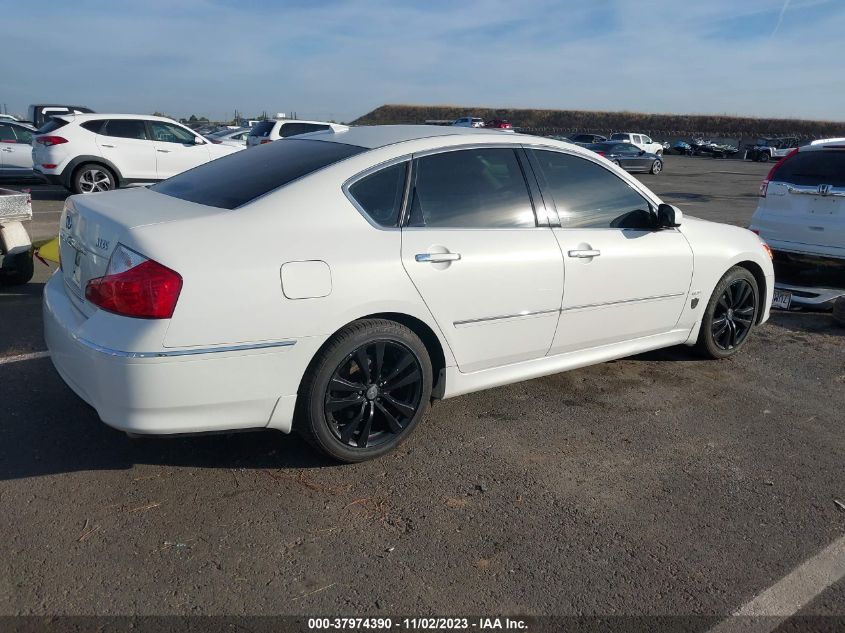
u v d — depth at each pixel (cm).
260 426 307
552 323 388
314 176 323
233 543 277
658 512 312
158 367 275
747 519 309
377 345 325
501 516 304
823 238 605
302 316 299
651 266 427
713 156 4819
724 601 256
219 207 314
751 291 506
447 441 370
